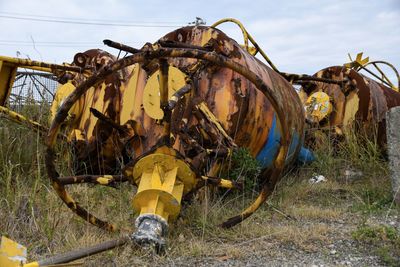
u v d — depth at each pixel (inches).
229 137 181.2
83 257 130.6
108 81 214.7
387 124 221.1
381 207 214.2
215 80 194.7
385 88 347.9
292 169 288.0
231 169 195.2
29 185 206.7
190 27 214.4
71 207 158.2
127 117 192.2
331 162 289.0
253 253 149.9
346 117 322.0
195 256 145.6
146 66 187.0
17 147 235.0
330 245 158.7
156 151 154.8
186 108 179.5
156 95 170.2
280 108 153.6
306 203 228.4
